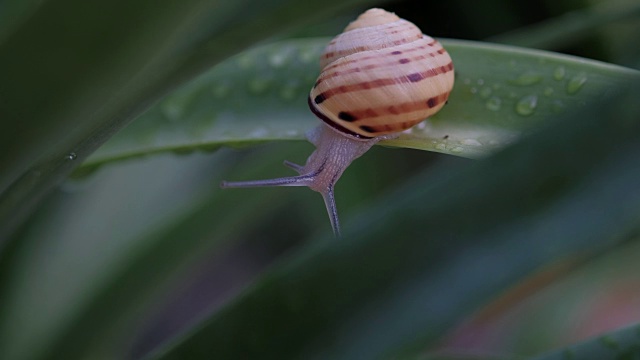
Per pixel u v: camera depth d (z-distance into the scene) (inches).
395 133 10.6
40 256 11.6
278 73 10.5
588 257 7.8
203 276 18.3
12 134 7.4
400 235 8.5
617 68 10.0
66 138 8.5
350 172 13.6
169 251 11.2
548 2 12.9
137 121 10.2
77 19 6.6
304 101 10.5
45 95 7.2
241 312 8.8
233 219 11.3
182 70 8.6
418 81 10.3
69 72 7.0
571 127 7.6
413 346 8.2
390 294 8.5
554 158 7.7
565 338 13.4
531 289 9.4
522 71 10.2
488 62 10.3
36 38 6.7
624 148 7.4
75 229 11.8
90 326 11.2
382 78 10.4
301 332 8.7
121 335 11.4
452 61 10.3
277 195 11.7
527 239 7.6
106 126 8.6
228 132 10.2
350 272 8.6
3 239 9.0
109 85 7.3
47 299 11.4
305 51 10.7
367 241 8.6
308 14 8.7
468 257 8.0
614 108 7.5
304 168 11.3
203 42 8.6
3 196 8.8
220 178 11.6
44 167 8.8
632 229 7.1
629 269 13.8
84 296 11.3
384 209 8.6
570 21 11.4
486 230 7.9
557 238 7.5
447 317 8.0
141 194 12.1
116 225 11.8
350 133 10.9
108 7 6.6
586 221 7.3
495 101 10.1
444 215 8.2
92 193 12.0
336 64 10.6
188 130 10.2
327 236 8.8
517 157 7.9
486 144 9.9
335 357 8.6
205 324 8.9
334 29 12.9
